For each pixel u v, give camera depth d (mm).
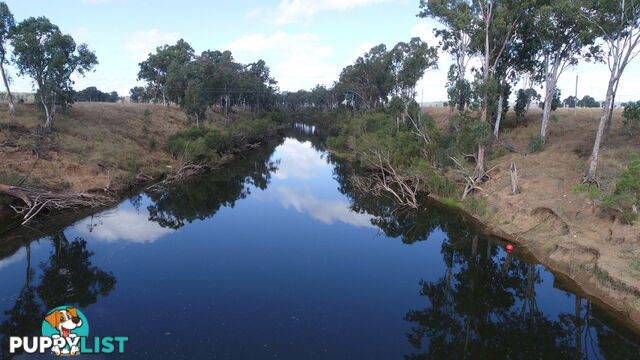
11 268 15367
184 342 10258
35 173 23969
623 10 17641
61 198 22219
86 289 13602
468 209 24406
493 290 14961
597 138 18953
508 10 26391
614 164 20703
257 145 63844
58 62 28812
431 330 11664
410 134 35875
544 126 29859
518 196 21594
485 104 25625
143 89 81812
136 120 47750
